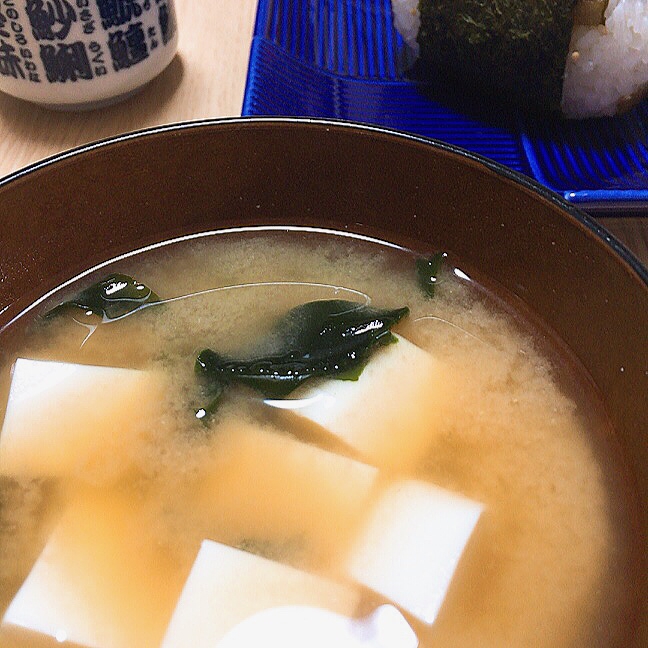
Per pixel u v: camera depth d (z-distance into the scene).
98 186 0.14
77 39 0.20
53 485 0.12
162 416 0.13
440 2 0.22
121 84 0.21
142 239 0.15
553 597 0.11
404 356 0.14
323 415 0.13
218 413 0.13
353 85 0.24
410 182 0.14
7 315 0.14
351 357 0.13
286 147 0.14
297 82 0.22
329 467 0.12
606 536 0.12
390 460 0.12
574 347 0.13
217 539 0.12
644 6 0.21
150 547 0.12
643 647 0.10
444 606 0.11
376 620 0.11
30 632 0.11
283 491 0.12
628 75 0.22
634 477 0.12
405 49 0.25
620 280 0.12
